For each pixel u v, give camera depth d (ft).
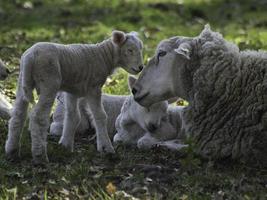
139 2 122.01
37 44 42.06
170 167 42.78
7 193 37.29
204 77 43.11
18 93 42.45
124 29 98.78
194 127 43.88
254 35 95.96
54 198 37.19
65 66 42.60
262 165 42.04
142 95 44.75
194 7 121.19
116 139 51.24
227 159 42.91
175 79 44.21
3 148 44.88
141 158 44.62
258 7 125.39
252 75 42.45
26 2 116.67
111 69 45.88
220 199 37.11
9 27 97.04
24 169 41.22
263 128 41.50
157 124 48.85
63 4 118.11
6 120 50.83
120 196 37.35
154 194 37.91
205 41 43.78
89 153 44.62
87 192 37.96
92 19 105.50
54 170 40.98
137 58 46.32
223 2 128.57
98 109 44.83
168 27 103.45
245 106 42.22
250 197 37.29
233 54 43.14
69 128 45.68
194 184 39.42
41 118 41.42
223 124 42.91
